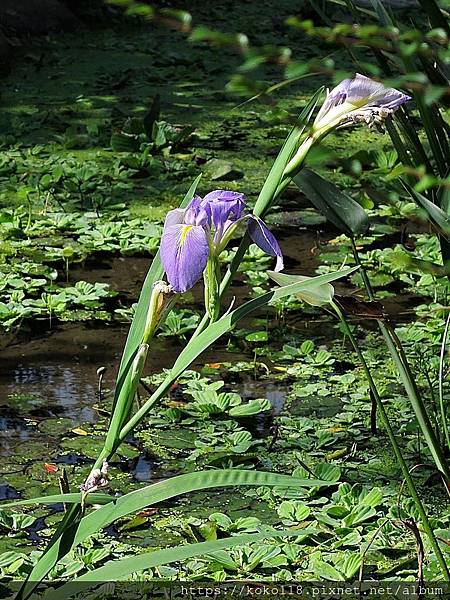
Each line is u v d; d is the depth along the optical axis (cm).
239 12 2216
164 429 670
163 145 1280
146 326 360
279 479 363
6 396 713
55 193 1127
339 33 283
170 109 1489
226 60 1820
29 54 1756
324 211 461
